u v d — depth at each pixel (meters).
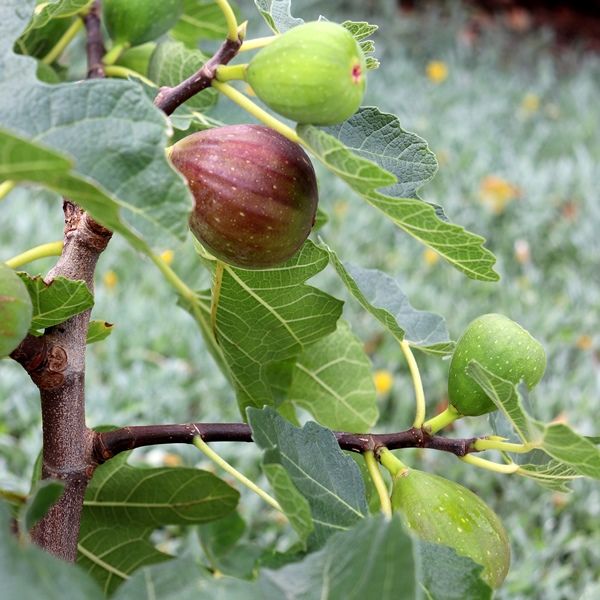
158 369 1.48
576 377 1.61
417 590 0.43
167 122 0.45
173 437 0.57
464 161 2.41
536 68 3.35
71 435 0.55
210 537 0.68
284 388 0.69
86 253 0.54
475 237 0.49
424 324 0.69
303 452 0.52
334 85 0.47
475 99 2.90
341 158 0.47
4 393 1.35
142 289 1.71
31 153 0.40
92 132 0.45
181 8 0.74
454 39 3.37
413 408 1.49
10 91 0.46
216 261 0.61
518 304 1.82
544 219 2.18
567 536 1.26
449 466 1.36
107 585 0.68
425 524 0.55
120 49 0.73
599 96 3.08
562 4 3.78
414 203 0.48
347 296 1.76
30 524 0.45
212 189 0.52
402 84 2.89
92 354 1.51
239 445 1.31
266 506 1.25
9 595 0.40
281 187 0.52
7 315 0.49
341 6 3.42
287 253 0.54
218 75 0.50
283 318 0.64
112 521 0.66
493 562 0.55
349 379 0.73
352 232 2.00
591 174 2.39
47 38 0.75
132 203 0.44
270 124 0.50
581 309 1.86
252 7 3.00
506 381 0.51
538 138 2.67
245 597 0.44
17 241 1.73
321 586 0.44
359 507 0.53
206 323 0.67
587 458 0.49
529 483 1.34
